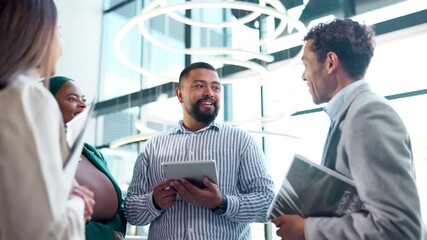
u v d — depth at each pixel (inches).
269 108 172.6
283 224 45.0
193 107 79.5
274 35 108.7
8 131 30.9
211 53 103.7
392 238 37.4
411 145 41.8
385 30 148.3
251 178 75.7
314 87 49.7
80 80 251.3
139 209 73.3
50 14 37.0
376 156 39.4
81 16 260.4
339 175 42.3
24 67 34.7
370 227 38.5
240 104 180.9
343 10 163.2
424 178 117.4
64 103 71.8
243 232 75.4
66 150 35.1
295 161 46.0
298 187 45.0
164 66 231.5
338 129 45.1
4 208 30.3
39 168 30.5
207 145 77.5
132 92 240.4
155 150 80.2
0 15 34.0
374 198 38.6
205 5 84.7
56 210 30.4
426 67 142.3
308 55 49.9
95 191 66.6
